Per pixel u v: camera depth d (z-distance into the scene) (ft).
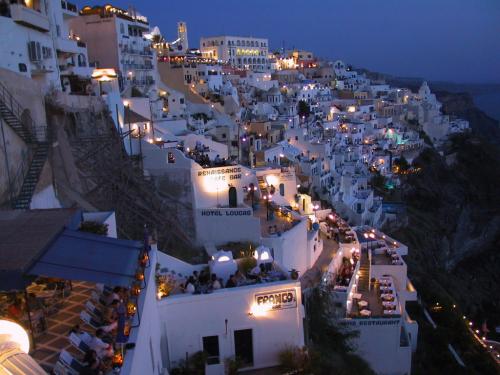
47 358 41.93
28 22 123.03
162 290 66.74
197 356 65.16
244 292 66.90
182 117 219.82
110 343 43.32
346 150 298.76
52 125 110.22
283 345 68.69
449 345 135.95
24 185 81.82
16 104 95.25
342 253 146.20
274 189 149.28
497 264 338.34
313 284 115.55
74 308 51.57
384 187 306.35
